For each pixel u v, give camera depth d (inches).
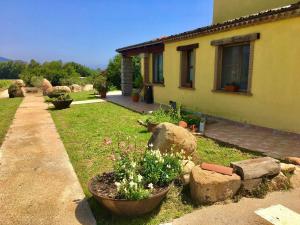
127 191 121.3
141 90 601.9
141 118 359.6
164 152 176.1
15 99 660.1
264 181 151.6
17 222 125.6
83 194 150.9
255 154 211.3
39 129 315.3
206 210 134.2
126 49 621.6
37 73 1235.9
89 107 493.0
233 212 132.0
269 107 288.5
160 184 138.9
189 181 148.0
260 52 292.7
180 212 132.6
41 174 179.2
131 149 173.0
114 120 362.3
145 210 126.2
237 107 330.6
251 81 306.3
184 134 181.9
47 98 668.7
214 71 363.3
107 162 197.3
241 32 314.3
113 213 129.1
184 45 422.6
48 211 134.6
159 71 551.8
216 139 254.5
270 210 133.3
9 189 157.8
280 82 274.2
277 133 270.7
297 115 261.0
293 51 259.1
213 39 359.6
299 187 156.6
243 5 394.3
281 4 335.6
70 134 287.6
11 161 204.8
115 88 899.4
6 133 295.7
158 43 493.7
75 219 127.8
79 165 194.1
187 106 429.7
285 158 192.5
